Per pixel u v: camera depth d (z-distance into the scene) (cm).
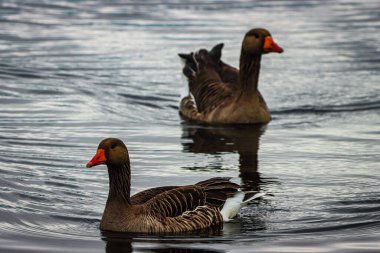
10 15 3152
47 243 1229
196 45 2725
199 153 1717
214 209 1323
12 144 1739
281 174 1565
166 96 2217
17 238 1248
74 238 1253
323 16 3244
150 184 1501
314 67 2497
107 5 3372
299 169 1599
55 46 2698
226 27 2997
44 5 3344
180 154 1706
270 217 1348
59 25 3008
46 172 1552
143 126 1944
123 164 1291
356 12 3334
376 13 3312
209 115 2030
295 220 1334
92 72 2402
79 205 1392
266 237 1262
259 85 2306
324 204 1400
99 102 2120
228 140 1839
